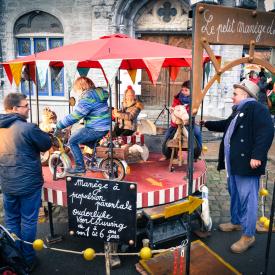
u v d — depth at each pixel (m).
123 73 9.73
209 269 3.23
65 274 3.34
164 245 3.85
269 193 5.36
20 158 3.11
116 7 9.89
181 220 3.71
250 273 3.31
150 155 5.22
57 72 6.23
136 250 3.74
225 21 2.40
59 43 10.86
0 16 10.67
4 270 2.83
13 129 3.09
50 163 4.11
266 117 3.31
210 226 4.03
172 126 4.41
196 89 2.38
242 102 3.51
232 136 3.53
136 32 10.66
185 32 10.38
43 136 3.19
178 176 4.19
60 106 10.92
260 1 7.03
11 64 3.93
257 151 3.25
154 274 3.17
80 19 10.32
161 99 10.94
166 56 3.42
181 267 3.05
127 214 2.72
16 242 3.31
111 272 3.36
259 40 2.60
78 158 3.89
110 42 3.81
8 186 3.17
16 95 3.19
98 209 2.79
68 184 2.82
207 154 7.52
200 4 2.25
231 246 3.71
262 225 4.16
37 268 3.44
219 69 2.43
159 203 3.68
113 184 2.71
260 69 9.66
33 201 3.26
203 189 4.05
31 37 10.84
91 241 3.96
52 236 3.96
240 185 3.56
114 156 3.88
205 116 9.98
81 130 3.84
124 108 4.58
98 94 3.77
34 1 10.41
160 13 10.40
